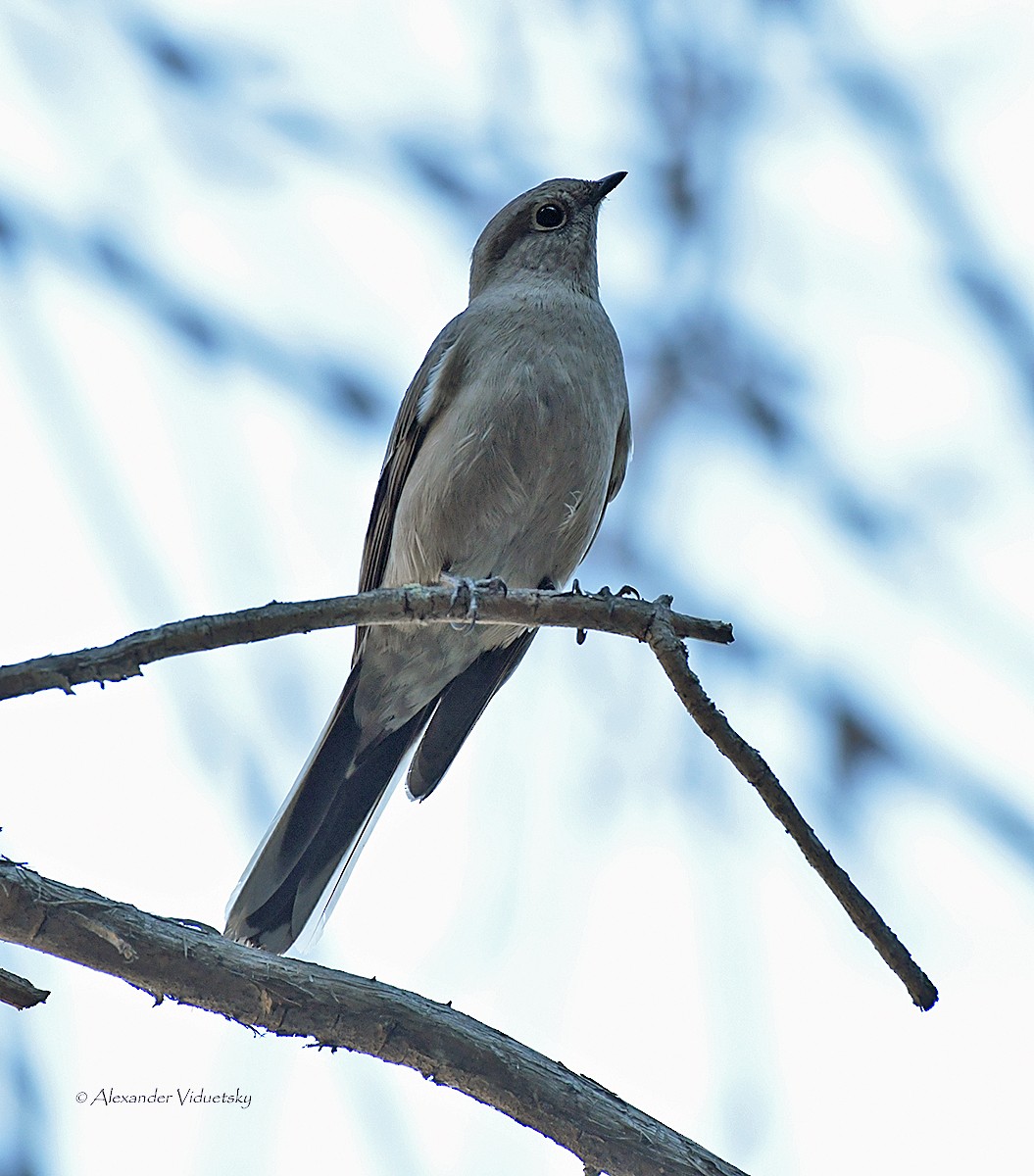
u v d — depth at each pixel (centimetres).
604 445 1179
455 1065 680
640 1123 690
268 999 674
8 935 653
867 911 685
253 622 679
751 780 705
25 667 629
